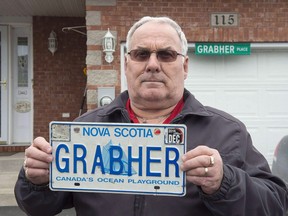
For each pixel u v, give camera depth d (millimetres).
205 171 1550
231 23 6816
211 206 1623
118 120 2109
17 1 7426
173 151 1707
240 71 7137
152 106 2041
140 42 1980
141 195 1840
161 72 1980
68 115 8438
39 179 1758
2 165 7062
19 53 8547
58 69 8422
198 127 1956
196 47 6828
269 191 1789
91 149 1753
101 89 6609
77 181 1757
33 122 8414
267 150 7215
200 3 6766
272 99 7184
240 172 1680
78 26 8102
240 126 1975
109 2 6629
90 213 1896
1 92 8406
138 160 1729
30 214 1911
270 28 6859
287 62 7160
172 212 1790
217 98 7129
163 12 6719
